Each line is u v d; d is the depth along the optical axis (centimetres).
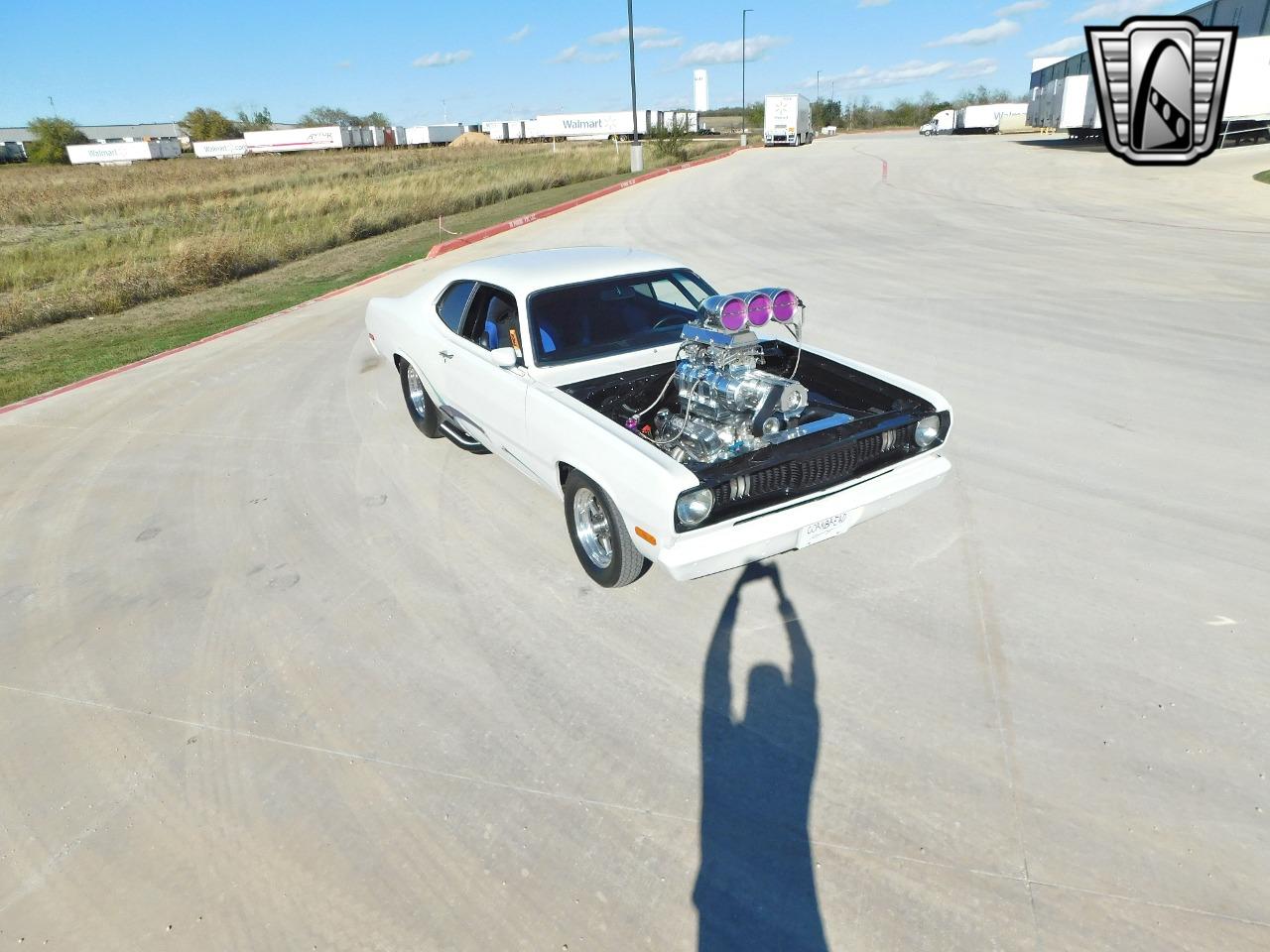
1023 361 676
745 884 231
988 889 225
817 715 295
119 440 626
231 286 1388
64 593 411
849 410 389
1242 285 907
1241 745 268
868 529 422
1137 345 706
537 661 335
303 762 289
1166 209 1530
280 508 490
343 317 1012
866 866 234
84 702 328
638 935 219
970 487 460
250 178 3838
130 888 243
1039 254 1154
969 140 4794
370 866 246
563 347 409
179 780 284
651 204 2025
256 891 240
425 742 295
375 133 8106
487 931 223
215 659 350
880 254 1202
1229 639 320
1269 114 2500
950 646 327
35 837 264
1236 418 536
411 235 1823
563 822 257
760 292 343
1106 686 298
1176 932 209
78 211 2864
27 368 882
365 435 602
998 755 271
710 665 325
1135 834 238
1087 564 377
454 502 484
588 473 343
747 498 318
